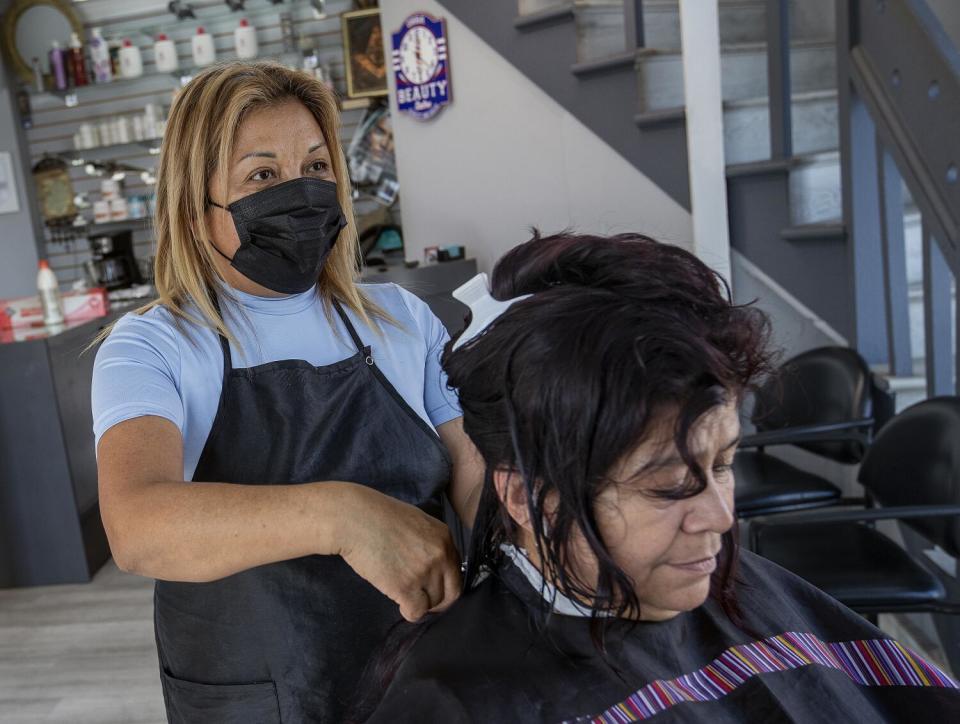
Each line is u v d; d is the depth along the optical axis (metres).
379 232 5.13
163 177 1.26
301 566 1.25
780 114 3.23
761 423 2.94
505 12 3.92
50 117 6.01
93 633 3.21
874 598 1.99
